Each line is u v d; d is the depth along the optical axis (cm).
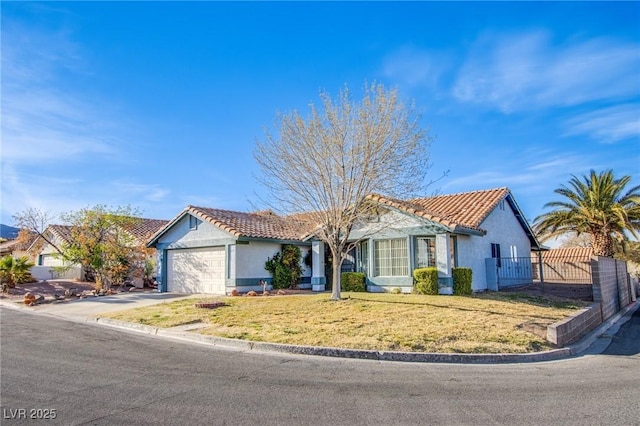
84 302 1848
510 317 1235
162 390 654
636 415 570
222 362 834
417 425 529
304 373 760
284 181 1577
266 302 1591
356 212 1569
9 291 2173
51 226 2786
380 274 1983
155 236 2408
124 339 1073
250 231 2120
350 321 1172
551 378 759
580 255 3438
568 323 1101
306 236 2192
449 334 1018
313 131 1499
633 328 1471
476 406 598
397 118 1509
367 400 618
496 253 2191
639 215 2530
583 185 2691
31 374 741
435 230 1805
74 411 565
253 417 548
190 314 1358
